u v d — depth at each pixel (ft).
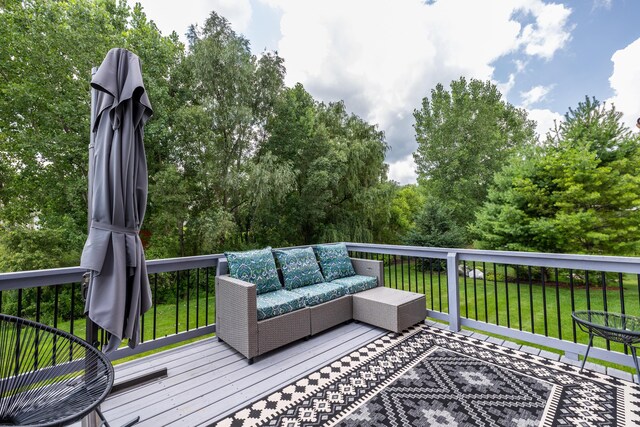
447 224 33.96
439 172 48.37
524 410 6.30
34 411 4.25
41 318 22.63
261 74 32.24
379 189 37.83
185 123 28.71
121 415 6.24
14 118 26.04
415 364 8.43
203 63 28.71
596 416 6.06
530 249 26.08
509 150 47.32
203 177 29.78
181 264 9.65
